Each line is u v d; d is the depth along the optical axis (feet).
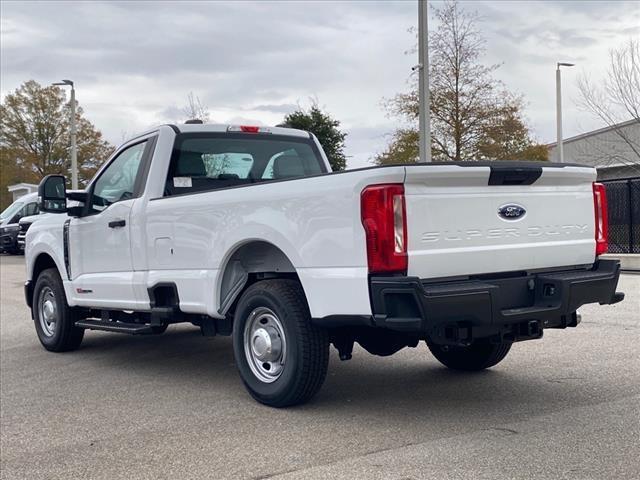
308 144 26.04
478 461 13.92
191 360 25.70
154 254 21.89
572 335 26.58
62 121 178.09
